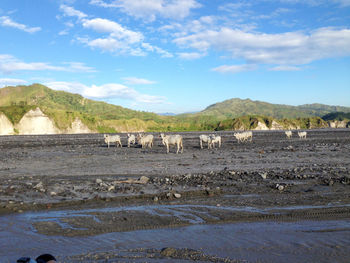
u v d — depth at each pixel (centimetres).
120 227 712
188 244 600
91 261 517
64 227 715
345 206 878
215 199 991
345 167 1672
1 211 868
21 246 593
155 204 935
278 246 588
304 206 885
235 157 2323
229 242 610
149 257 535
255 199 983
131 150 3212
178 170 1662
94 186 1169
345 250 566
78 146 4062
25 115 15962
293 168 1647
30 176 1498
